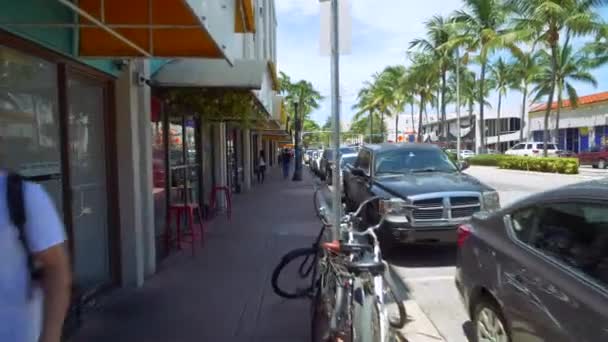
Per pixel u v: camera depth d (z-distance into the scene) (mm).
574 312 2941
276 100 18312
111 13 4508
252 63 7723
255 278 6805
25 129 4441
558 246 3381
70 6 3402
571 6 28219
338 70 5453
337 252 4020
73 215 5254
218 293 6160
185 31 4832
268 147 45188
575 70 42438
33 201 1916
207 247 8898
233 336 4848
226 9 4855
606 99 44625
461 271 4562
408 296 6254
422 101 53750
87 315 5395
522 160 34438
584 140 49250
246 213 13352
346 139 127500
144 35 4934
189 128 10953
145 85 6723
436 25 41969
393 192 8164
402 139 88062
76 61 5164
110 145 6207
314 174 32906
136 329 5020
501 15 34938
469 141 79500
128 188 6309
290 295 5523
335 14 5414
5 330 1836
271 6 26312
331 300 4180
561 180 24781
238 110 9297
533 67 43031
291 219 12156
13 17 3986
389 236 7891
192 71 7520
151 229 6945
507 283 3701
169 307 5660
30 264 1913
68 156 5031
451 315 5629
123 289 6312
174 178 9664
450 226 7691
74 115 5395
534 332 3311
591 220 3189
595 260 3021
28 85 4496
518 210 3973
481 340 4191
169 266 7516
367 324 3484
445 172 9477
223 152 14148
